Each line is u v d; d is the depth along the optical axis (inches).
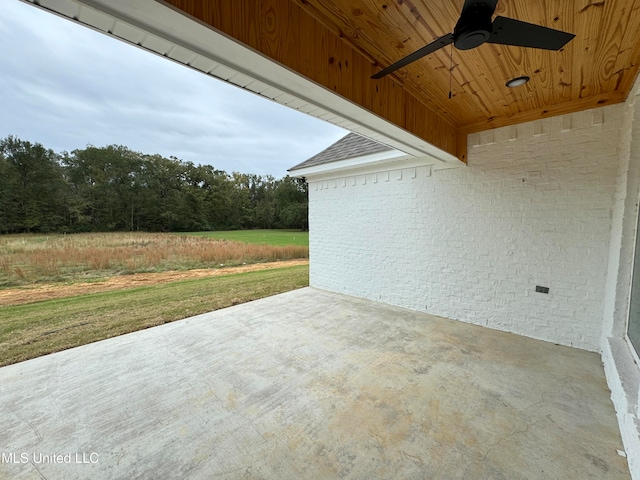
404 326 147.0
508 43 51.6
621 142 104.1
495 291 140.7
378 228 193.0
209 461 63.8
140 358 114.2
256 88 68.9
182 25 44.2
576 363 104.8
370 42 73.9
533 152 125.0
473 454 63.8
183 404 84.5
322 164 212.4
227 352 119.0
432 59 80.3
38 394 90.2
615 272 96.4
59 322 157.6
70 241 418.0
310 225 244.5
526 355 112.1
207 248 429.4
